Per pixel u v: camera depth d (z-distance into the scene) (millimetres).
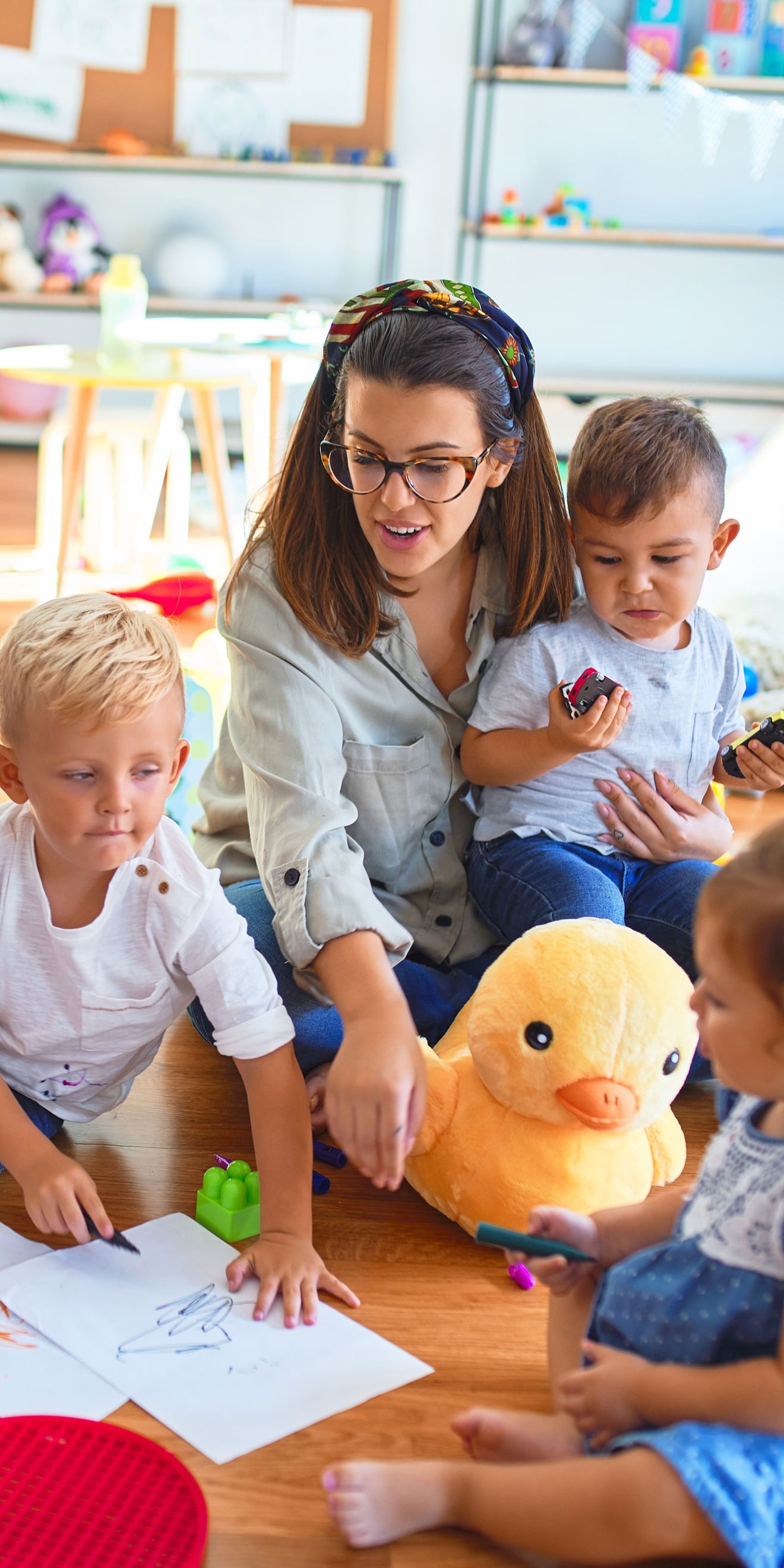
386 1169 913
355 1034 955
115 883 1025
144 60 4035
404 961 1284
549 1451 792
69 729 937
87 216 4066
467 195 4230
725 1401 713
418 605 1284
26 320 4223
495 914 1297
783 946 692
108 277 2789
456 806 1358
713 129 3666
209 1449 825
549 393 4309
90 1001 1057
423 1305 987
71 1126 1195
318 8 4016
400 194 4191
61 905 1034
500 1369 922
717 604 2447
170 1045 1361
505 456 1181
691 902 1282
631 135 4180
